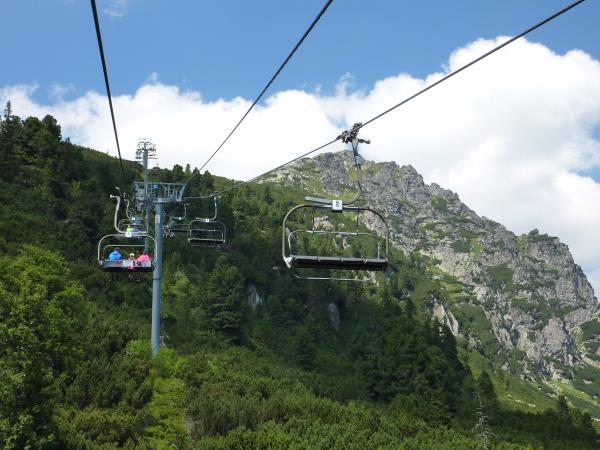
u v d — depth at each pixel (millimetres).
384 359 120250
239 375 60688
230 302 117688
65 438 32688
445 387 117938
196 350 78938
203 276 129500
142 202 52188
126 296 87312
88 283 84375
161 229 52875
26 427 30234
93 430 35906
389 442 50594
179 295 116188
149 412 41688
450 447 61000
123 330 58969
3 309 34781
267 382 60188
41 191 110312
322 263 19625
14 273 45094
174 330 88375
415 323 166500
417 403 101625
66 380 44562
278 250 172125
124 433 36531
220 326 114250
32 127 130250
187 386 50531
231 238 162375
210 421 41844
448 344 166000
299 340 121500
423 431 68312
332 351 140500
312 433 44562
